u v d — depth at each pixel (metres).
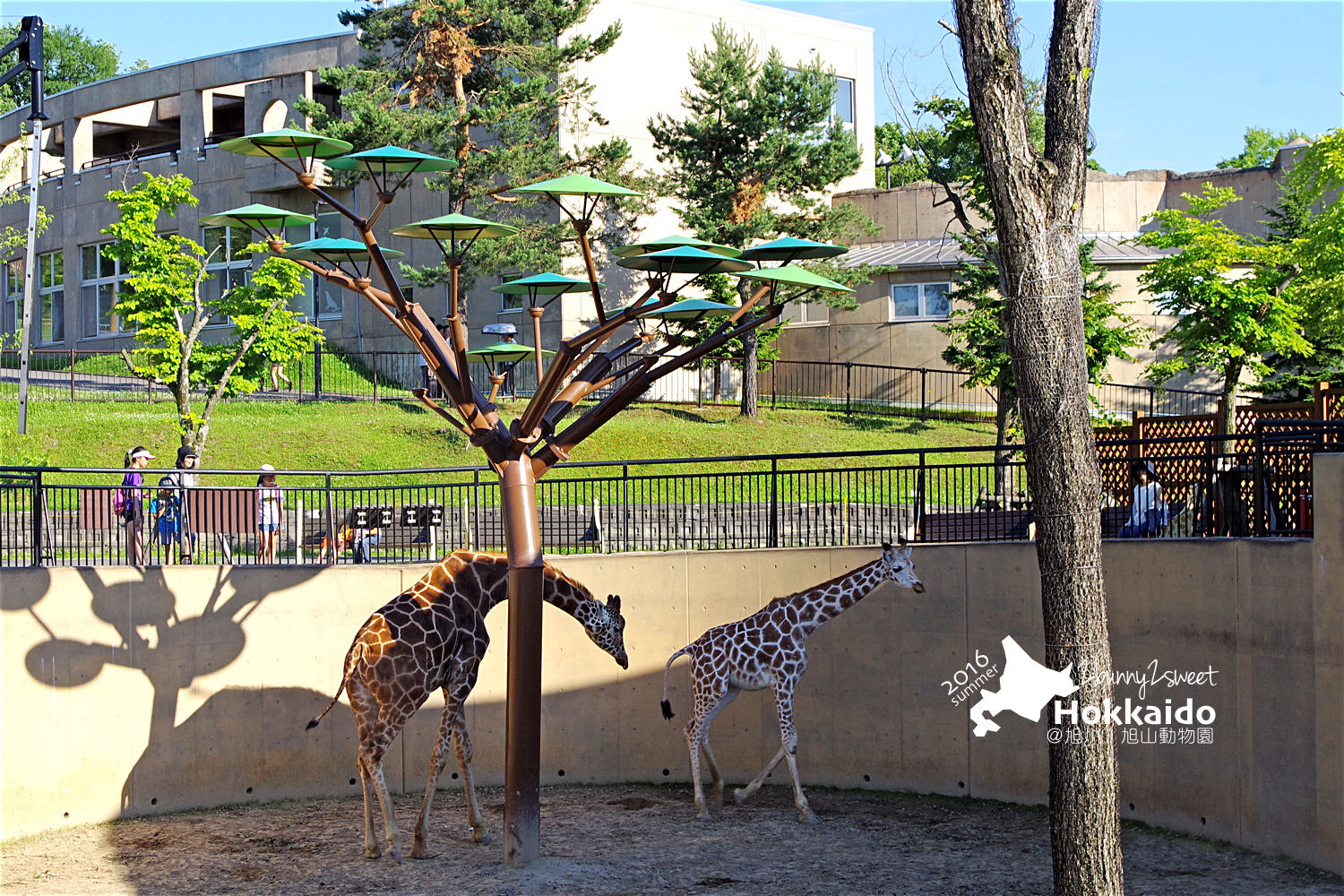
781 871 11.33
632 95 32.81
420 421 27.47
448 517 17.80
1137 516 13.52
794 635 13.50
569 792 14.88
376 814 13.88
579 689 15.43
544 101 27.27
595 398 30.27
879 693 14.57
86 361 35.69
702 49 34.28
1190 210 24.53
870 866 11.45
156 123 42.38
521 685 11.48
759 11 36.00
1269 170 35.25
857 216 28.88
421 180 31.45
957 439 27.52
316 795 14.73
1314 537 10.55
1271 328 23.41
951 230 35.31
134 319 23.53
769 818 13.39
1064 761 9.10
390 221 34.09
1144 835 12.10
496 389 11.99
